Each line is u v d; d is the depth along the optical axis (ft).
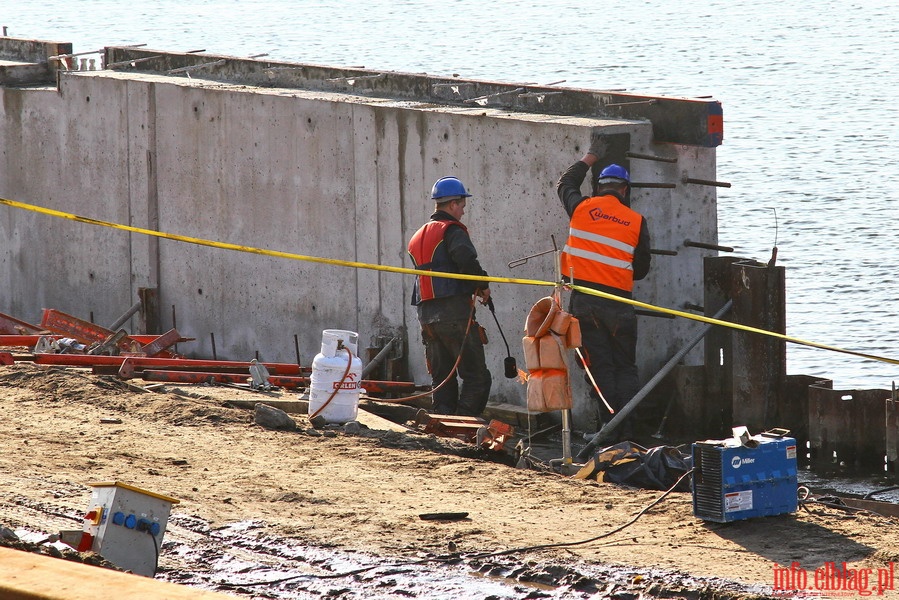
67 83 215.51
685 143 154.40
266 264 190.90
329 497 102.17
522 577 83.35
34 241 225.76
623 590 80.12
